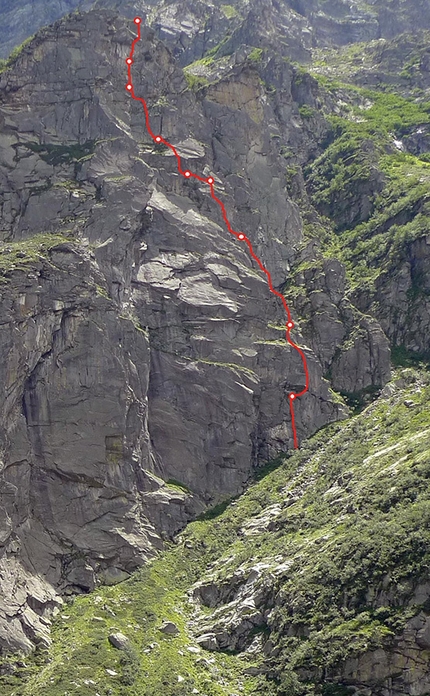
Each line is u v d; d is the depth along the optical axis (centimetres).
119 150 12481
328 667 8775
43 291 10694
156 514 10881
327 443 11675
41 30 13062
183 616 9888
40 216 11919
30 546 10169
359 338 12575
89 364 10775
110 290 11575
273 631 9319
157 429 11406
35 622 9638
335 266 13150
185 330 11844
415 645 8606
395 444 10856
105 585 10281
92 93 12775
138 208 12088
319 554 9612
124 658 9212
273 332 12312
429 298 12838
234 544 10681
